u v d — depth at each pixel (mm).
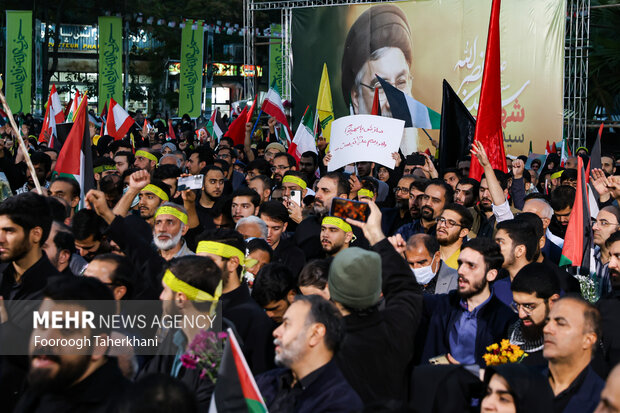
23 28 23266
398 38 20062
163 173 7887
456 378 3611
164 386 2527
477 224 7469
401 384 3561
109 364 3123
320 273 4320
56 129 11953
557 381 3531
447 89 10367
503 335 4539
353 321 3477
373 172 11289
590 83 25688
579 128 19250
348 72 20625
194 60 25688
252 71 21297
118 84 25531
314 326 3203
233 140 14555
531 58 18891
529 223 5180
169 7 35875
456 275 5465
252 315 4199
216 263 4164
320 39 20812
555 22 18656
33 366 2977
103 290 3105
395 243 4227
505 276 5523
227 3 36219
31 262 4246
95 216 5562
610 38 25641
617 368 2750
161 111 39625
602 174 7746
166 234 5488
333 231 5727
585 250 6223
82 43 44438
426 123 13102
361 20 20391
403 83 20125
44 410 2963
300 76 21094
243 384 3131
